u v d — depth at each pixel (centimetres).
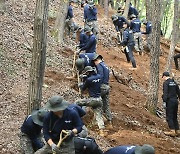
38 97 786
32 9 1730
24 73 1112
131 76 1547
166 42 2430
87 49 1212
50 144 596
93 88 916
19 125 838
